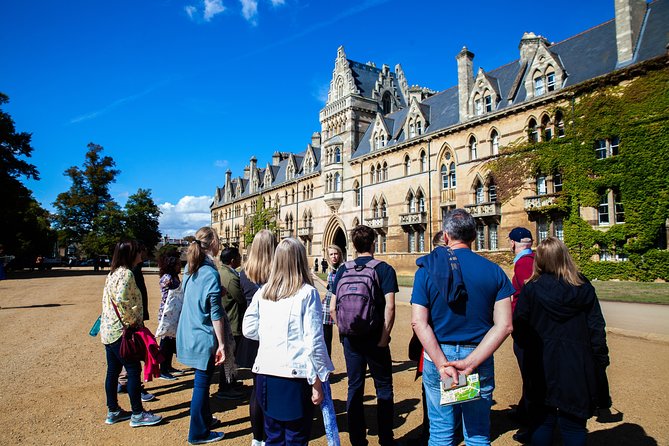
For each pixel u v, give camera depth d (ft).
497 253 100.37
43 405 23.76
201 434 19.03
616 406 22.50
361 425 17.98
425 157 126.11
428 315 13.50
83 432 20.34
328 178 166.30
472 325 13.11
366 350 18.02
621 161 79.41
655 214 74.95
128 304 20.77
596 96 83.25
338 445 14.93
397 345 38.14
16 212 151.94
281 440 14.38
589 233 83.25
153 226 247.70
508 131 100.58
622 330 39.60
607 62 85.81
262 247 19.80
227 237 284.41
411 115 133.18
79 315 55.11
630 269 77.61
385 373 18.35
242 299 24.99
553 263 15.10
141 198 243.19
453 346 13.11
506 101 103.55
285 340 14.35
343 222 161.48
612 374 27.73
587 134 84.33
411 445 18.28
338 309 18.21
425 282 13.58
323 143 176.65
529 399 15.38
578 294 14.30
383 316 18.12
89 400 24.71
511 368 30.12
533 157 94.22
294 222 198.59
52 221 230.68
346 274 18.69
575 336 14.28
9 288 95.81
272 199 223.71
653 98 76.02
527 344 15.43
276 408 14.20
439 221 119.65
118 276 20.98
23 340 40.09
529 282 15.84
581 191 84.74
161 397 25.94
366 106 167.43
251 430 20.79
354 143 163.02
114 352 21.13
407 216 127.44
